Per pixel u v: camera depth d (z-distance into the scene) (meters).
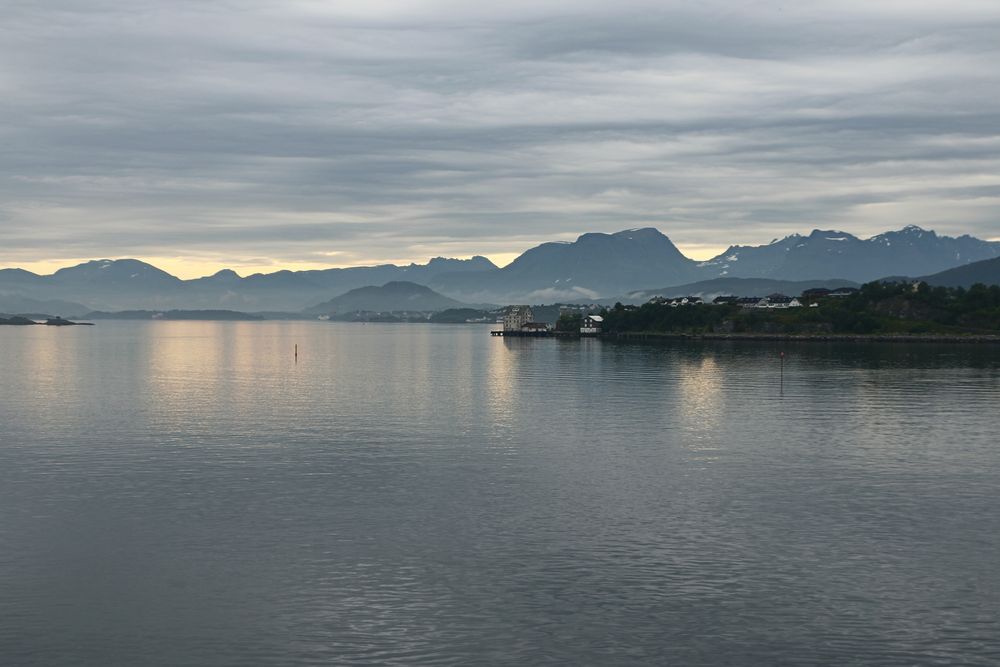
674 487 76.25
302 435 104.31
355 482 78.00
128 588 52.03
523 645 44.94
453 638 45.62
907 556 57.66
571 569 55.03
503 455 91.12
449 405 135.88
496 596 50.78
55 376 197.38
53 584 52.62
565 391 157.88
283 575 53.97
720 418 119.19
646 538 61.19
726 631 46.50
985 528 63.88
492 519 65.81
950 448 95.62
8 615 48.41
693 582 52.97
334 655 43.91
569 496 72.88
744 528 63.69
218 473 81.69
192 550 58.62
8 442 98.94
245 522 65.00
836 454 92.06
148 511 68.00
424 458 89.50
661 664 43.16
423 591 51.53
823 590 51.78
